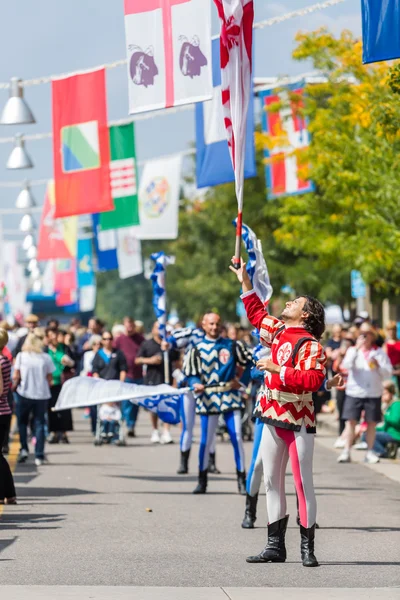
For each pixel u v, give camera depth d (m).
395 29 21.88
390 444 37.88
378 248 42.34
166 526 22.94
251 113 33.69
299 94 44.28
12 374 39.94
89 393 30.00
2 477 25.95
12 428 52.06
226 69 21.06
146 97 26.67
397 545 20.75
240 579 17.45
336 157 42.28
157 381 43.75
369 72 44.22
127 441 45.44
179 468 32.97
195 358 28.31
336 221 47.44
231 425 28.23
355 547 20.50
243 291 19.45
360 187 41.84
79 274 85.12
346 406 36.47
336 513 24.97
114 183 42.56
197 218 92.94
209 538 21.47
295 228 49.91
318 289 73.56
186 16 26.14
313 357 17.91
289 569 18.30
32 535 21.73
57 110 34.97
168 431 44.34
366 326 36.50
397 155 39.16
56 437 44.41
